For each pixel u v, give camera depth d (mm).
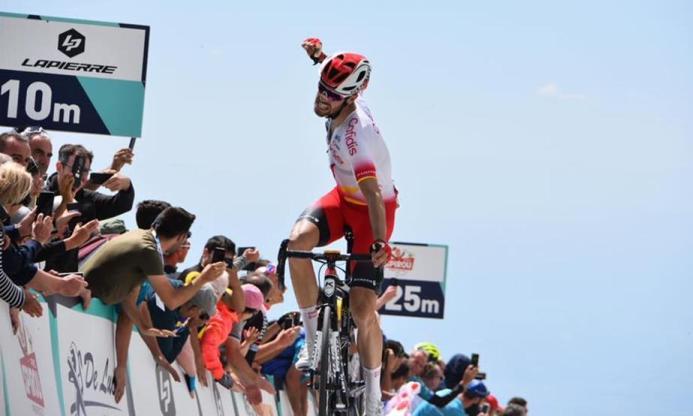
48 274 10531
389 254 11500
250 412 18109
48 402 10750
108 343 12391
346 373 12219
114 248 12172
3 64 14078
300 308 12555
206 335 15781
